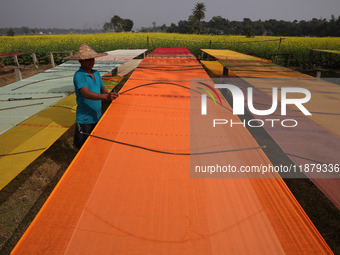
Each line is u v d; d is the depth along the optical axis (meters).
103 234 1.02
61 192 1.26
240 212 1.16
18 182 3.38
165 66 5.02
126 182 1.35
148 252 0.95
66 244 0.97
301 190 3.33
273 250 0.97
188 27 83.88
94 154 1.61
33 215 2.85
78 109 2.57
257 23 124.19
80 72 2.40
